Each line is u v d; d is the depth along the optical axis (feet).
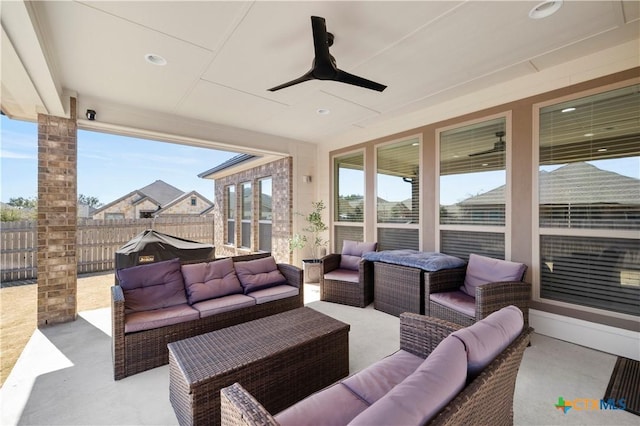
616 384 7.16
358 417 2.70
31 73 8.46
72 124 11.44
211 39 8.14
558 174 10.04
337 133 18.21
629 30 7.97
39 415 6.11
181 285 9.60
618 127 8.91
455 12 7.13
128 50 8.60
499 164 11.50
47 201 10.98
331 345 7.06
